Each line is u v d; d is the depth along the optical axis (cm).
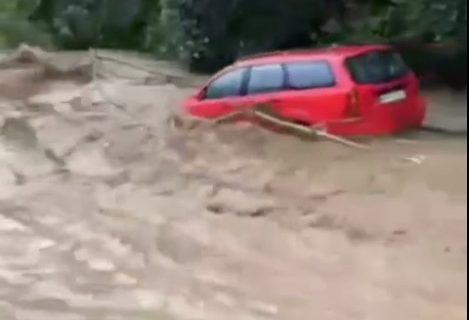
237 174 1298
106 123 1683
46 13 3316
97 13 3136
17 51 2759
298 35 2352
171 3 2619
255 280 887
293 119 1427
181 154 1427
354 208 1095
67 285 887
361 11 2225
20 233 1078
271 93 1455
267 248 990
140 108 1823
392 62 1416
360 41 2188
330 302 812
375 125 1370
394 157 1280
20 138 1659
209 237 1035
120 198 1232
